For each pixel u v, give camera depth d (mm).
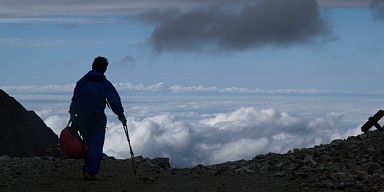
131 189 9836
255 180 10625
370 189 9477
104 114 10703
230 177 10977
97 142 10602
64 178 10648
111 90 10641
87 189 9750
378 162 11383
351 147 12766
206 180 10742
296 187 9969
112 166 12258
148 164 12703
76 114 10625
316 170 10914
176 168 12266
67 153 10602
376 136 13703
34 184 10039
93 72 10688
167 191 9750
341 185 9719
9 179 10336
